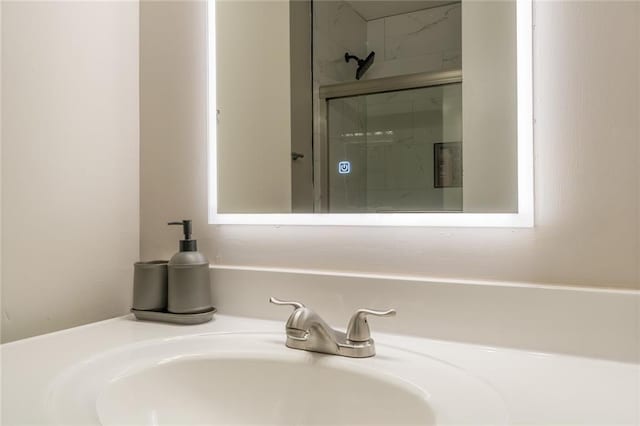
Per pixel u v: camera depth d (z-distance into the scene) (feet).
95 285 2.85
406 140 2.58
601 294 1.90
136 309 2.67
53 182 2.60
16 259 2.39
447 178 2.45
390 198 2.59
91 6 2.86
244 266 2.81
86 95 2.81
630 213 1.97
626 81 1.98
